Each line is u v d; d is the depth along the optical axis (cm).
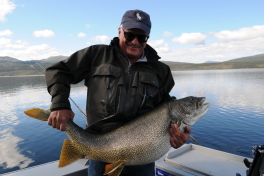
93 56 238
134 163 234
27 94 2931
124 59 236
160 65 257
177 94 2833
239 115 1473
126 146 231
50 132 1134
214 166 317
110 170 221
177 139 242
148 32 231
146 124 239
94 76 231
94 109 229
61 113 209
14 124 1330
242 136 1024
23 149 902
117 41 251
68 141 229
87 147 234
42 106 1964
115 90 223
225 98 2361
